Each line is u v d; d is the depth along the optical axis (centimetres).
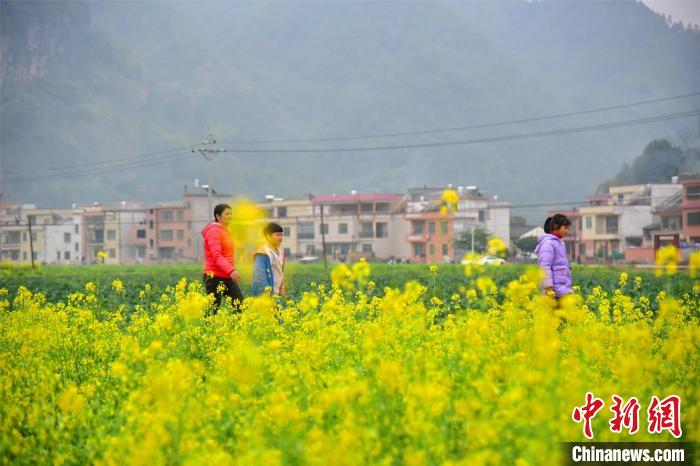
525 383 665
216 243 1405
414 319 1022
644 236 9444
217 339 1080
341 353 891
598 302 1400
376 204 11200
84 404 735
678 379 835
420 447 578
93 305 1491
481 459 539
